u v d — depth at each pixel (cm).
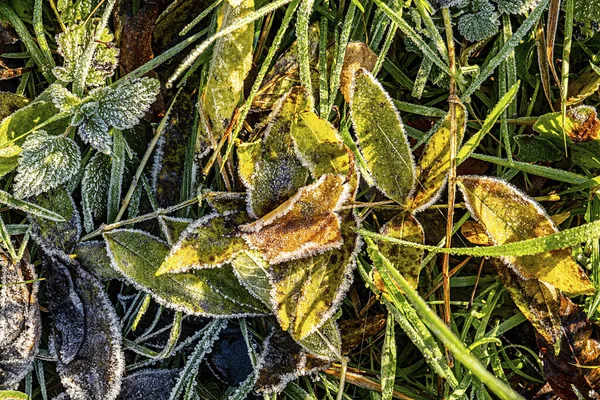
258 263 53
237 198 53
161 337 55
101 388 54
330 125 52
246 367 55
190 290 53
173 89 55
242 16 53
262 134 54
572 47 56
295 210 52
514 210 52
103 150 54
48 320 55
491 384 47
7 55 55
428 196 53
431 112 55
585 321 53
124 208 55
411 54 56
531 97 56
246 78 54
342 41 53
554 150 55
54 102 54
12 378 54
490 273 55
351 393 55
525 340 55
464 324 55
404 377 55
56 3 55
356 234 53
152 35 55
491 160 54
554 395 54
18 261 54
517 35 53
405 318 53
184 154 55
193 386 54
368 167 53
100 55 54
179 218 54
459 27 54
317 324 52
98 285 54
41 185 54
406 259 53
